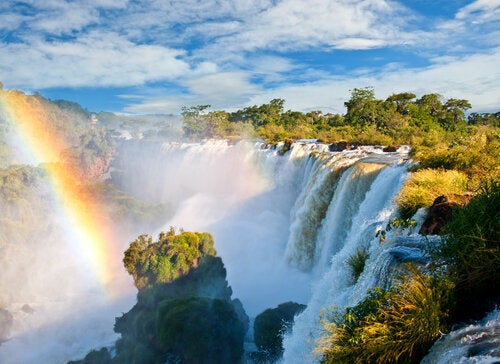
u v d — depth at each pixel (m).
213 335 19.05
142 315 22.56
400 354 6.48
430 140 39.50
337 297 11.41
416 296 6.91
